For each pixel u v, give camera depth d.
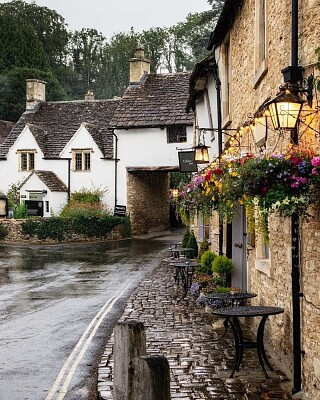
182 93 34.28
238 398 6.24
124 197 34.38
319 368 5.77
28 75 54.97
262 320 7.13
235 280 11.79
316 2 5.97
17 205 34.19
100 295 14.09
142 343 4.35
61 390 6.78
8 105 53.78
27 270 19.38
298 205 5.50
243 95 10.85
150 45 69.50
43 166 36.22
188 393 6.41
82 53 75.19
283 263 7.23
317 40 5.92
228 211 8.02
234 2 11.10
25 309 12.29
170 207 40.94
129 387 3.63
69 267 20.14
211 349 8.38
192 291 13.11
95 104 38.88
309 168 5.41
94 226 31.58
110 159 34.50
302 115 6.09
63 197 35.25
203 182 9.45
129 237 33.69
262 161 5.65
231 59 12.47
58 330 10.13
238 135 10.78
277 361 7.59
